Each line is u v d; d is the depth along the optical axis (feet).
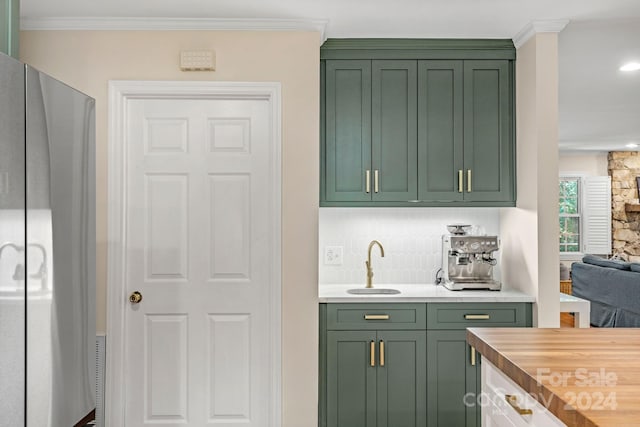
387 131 11.01
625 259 29.30
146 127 10.23
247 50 10.08
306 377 10.05
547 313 10.02
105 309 9.98
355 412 10.16
